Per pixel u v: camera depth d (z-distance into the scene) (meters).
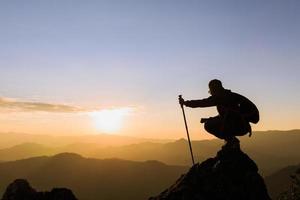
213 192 9.51
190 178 10.09
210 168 10.10
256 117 10.04
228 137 10.24
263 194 9.52
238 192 9.43
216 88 10.32
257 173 9.86
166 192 10.32
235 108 10.05
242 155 10.09
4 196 11.65
